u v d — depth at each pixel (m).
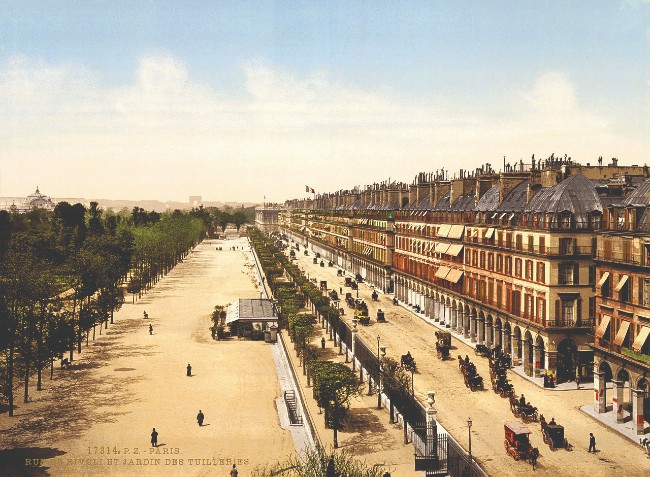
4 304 61.66
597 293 58.69
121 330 106.94
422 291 115.19
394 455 48.59
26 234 149.88
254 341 99.06
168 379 74.31
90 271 102.31
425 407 59.66
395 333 97.62
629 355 52.31
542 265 69.25
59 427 56.66
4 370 65.00
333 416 51.03
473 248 89.94
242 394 67.88
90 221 189.25
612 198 73.31
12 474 45.53
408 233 126.19
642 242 52.34
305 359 77.00
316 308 107.19
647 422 54.09
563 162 92.69
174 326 110.94
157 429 56.03
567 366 68.38
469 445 46.62
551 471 44.47
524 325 72.44
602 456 47.19
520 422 55.12
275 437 53.91
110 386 71.06
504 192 86.25
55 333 70.56
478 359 79.31
